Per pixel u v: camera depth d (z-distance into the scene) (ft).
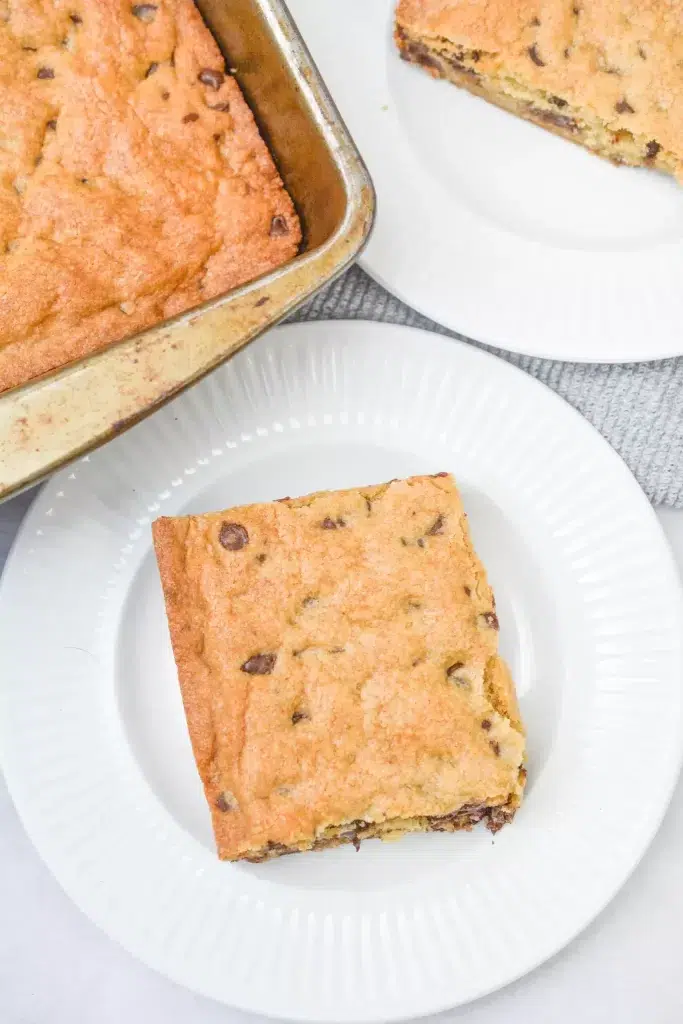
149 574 1.53
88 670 1.52
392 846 1.49
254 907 1.48
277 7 1.38
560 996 1.53
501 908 1.48
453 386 1.55
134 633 1.53
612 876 1.47
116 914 1.47
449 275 1.55
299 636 1.43
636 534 1.53
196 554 1.45
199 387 1.53
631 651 1.52
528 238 1.58
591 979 1.53
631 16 1.57
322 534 1.46
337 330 1.53
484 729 1.43
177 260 1.44
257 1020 1.52
